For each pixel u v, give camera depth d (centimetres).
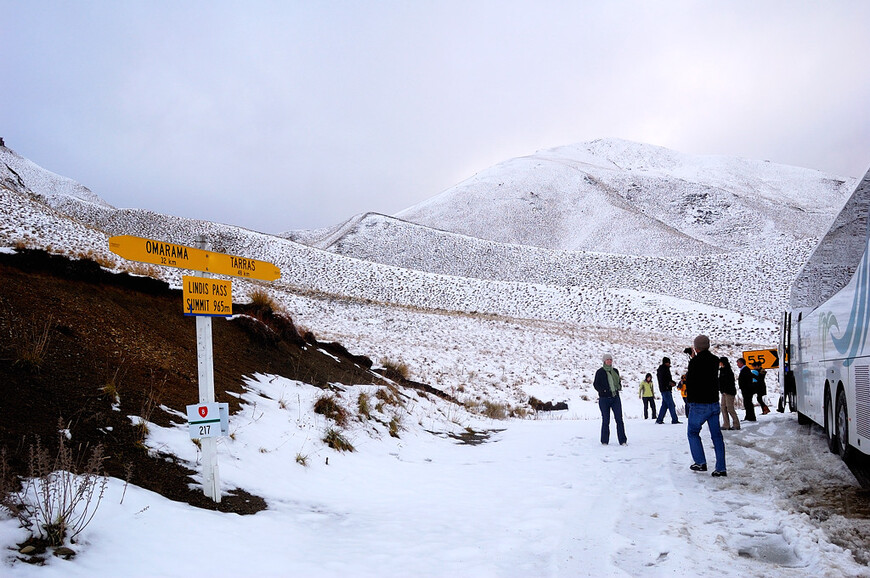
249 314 1443
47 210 4572
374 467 898
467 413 1753
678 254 15200
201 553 452
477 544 539
